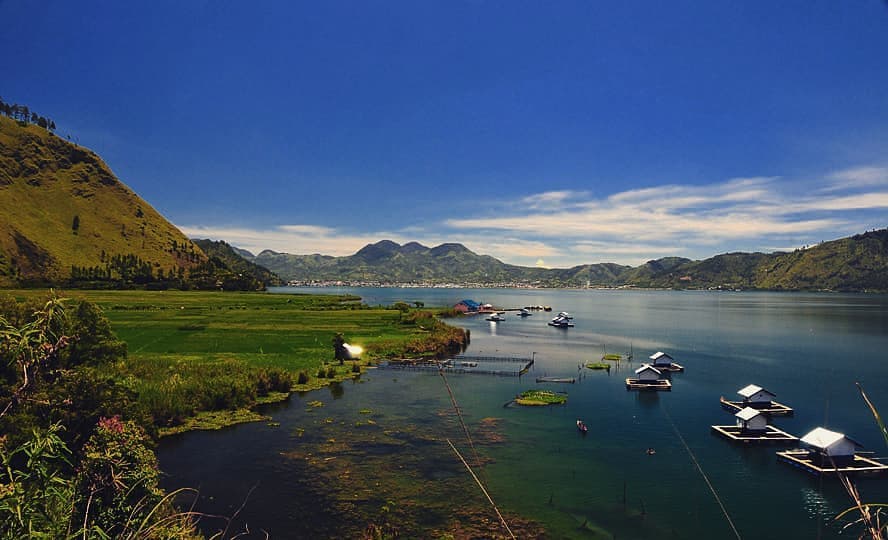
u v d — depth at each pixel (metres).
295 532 31.30
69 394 29.14
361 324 142.75
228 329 122.38
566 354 108.94
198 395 56.91
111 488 15.86
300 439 48.03
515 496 36.69
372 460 43.03
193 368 68.00
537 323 193.75
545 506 35.22
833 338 137.12
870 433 54.12
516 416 57.47
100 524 14.19
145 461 19.97
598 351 113.75
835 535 31.98
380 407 60.34
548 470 41.62
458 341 121.75
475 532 31.62
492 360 98.38
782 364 96.12
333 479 39.03
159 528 12.47
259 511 33.81
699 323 187.25
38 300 38.66
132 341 101.12
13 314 35.56
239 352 92.31
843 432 54.47
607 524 32.94
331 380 75.31
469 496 36.50
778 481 40.12
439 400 64.25
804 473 41.75
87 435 28.70
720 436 51.38
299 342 105.94
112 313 155.12
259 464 41.78
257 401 61.72
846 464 41.62
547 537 31.27
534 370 88.12
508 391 70.50
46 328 9.70
